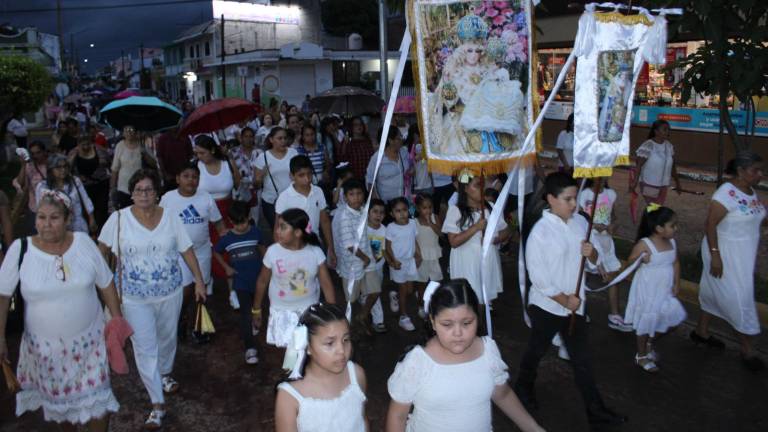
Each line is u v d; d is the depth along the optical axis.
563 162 11.09
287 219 5.21
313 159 9.98
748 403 5.45
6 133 21.12
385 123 4.70
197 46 56.03
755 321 5.93
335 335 2.93
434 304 3.08
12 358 6.47
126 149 9.77
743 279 5.91
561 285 4.84
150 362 5.18
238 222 6.34
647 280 5.81
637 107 17.48
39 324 4.23
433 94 4.94
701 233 10.47
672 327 5.86
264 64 37.72
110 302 4.52
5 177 18.02
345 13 48.53
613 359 6.32
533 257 4.80
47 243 4.22
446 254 9.94
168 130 10.70
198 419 5.34
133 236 5.12
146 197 5.11
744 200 5.87
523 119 4.99
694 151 16.22
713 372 6.01
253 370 6.23
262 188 8.72
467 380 3.16
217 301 8.21
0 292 4.19
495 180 9.58
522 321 7.43
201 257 6.84
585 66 4.24
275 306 5.35
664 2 7.35
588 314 7.51
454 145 4.93
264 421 5.31
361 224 4.78
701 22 7.33
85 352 4.35
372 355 6.54
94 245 4.43
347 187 6.64
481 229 5.98
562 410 5.36
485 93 4.84
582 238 4.89
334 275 9.20
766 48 7.40
